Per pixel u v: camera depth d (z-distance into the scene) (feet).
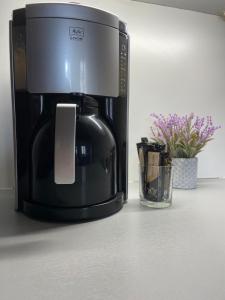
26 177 2.04
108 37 1.92
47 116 1.94
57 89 1.81
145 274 1.21
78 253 1.42
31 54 1.82
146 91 3.26
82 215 1.87
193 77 3.46
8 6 2.75
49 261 1.33
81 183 1.86
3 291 1.08
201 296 1.05
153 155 2.23
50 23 1.77
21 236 1.65
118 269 1.25
